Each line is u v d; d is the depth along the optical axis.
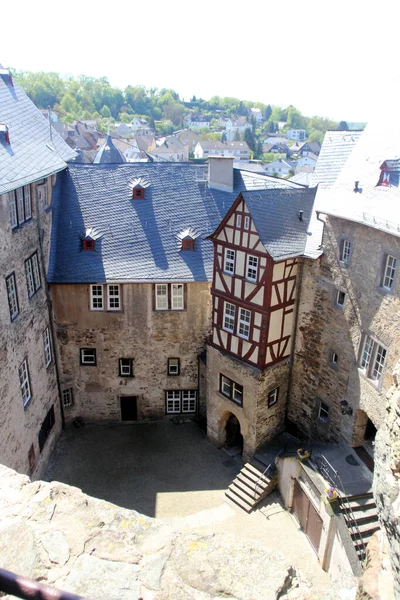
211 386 25.34
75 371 26.34
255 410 23.31
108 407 27.39
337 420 22.00
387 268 18.17
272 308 21.88
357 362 20.19
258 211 21.41
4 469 6.59
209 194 27.20
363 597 6.95
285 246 21.33
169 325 25.78
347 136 26.16
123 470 24.31
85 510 5.95
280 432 25.05
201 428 27.41
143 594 5.02
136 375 26.81
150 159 77.31
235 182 27.98
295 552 19.77
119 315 25.31
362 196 19.53
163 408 27.78
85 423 27.56
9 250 19.36
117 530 5.70
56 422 25.86
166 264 24.95
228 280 23.05
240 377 23.59
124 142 122.94
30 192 21.97
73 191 26.45
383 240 17.97
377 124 22.17
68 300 24.81
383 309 18.30
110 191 26.70
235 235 22.17
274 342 22.72
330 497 18.17
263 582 5.21
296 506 21.36
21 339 20.64
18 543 5.45
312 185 26.05
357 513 18.22
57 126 116.06
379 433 7.36
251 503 22.09
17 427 20.20
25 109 26.14
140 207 26.34
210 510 22.02
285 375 24.02
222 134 193.50
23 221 21.19
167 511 21.84
